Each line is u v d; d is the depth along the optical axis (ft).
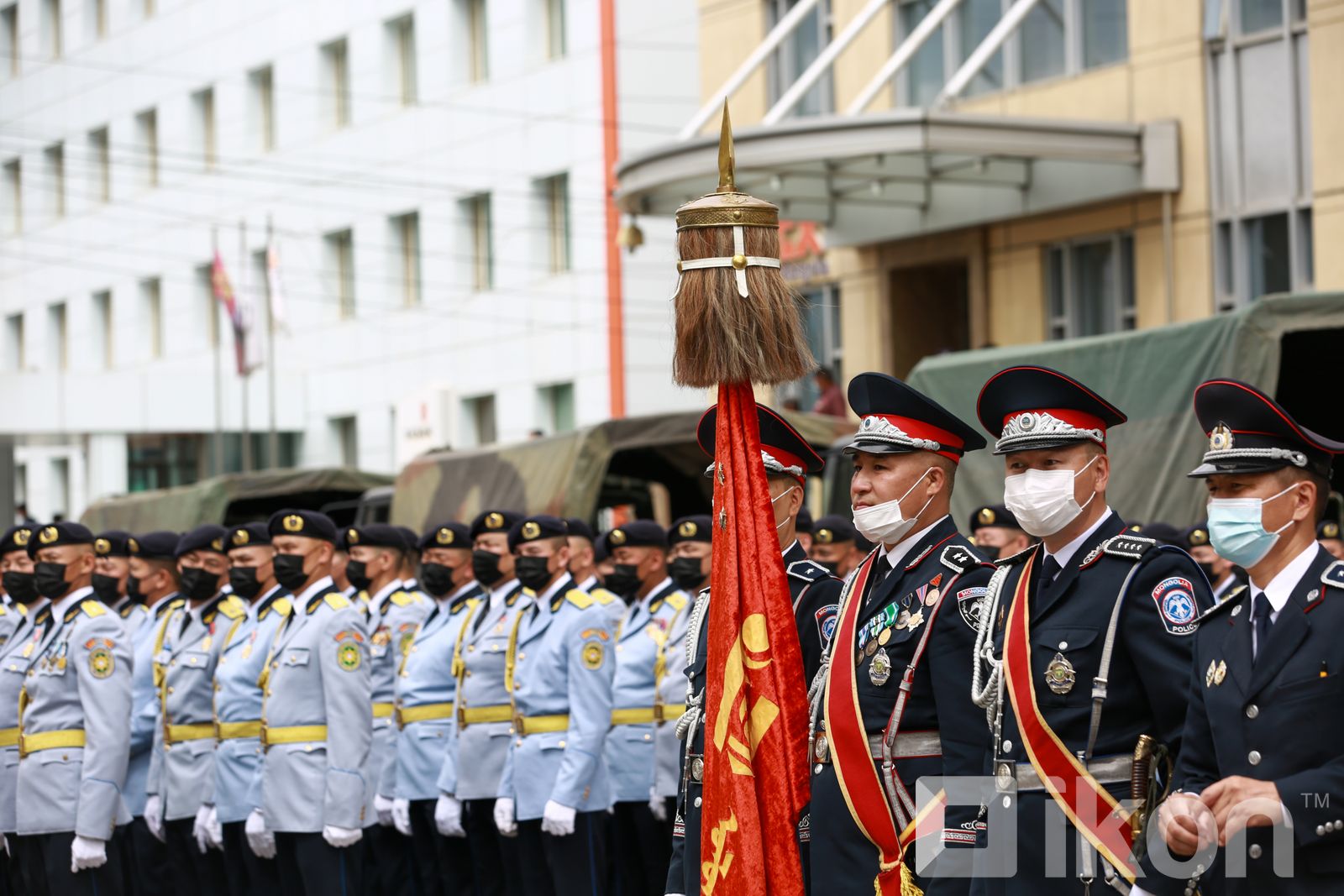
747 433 17.43
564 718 28.50
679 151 54.39
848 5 64.39
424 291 92.12
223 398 97.91
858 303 64.80
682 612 30.45
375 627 34.37
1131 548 16.29
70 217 122.62
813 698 17.71
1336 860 14.40
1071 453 16.55
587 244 82.28
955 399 38.17
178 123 110.83
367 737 28.40
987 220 58.39
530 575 28.86
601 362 81.71
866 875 16.84
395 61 94.17
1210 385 15.64
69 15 122.01
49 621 30.94
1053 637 16.22
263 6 102.78
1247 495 15.33
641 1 81.10
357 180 96.27
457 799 30.71
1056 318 57.98
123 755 29.14
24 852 29.96
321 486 60.49
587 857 27.91
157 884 33.24
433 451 52.65
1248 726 14.98
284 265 101.81
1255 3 51.88
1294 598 15.11
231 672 30.17
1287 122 51.01
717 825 17.08
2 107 129.18
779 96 67.26
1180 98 53.52
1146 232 54.65
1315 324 30.25
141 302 116.06
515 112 85.92
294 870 28.68
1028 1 53.26
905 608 17.22
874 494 17.61
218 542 31.89
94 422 94.43
